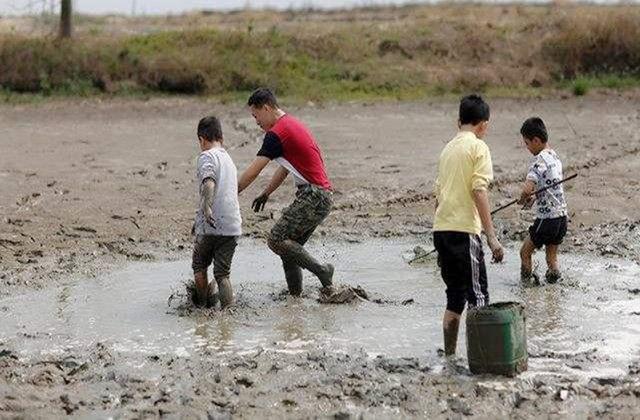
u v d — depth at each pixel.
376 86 53.78
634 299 17.14
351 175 29.34
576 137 36.12
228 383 12.71
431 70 55.94
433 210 25.30
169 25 78.00
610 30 56.97
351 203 25.95
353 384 12.59
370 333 15.33
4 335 15.27
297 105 48.16
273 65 55.41
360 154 33.09
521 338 13.05
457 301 13.67
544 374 13.07
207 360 13.84
